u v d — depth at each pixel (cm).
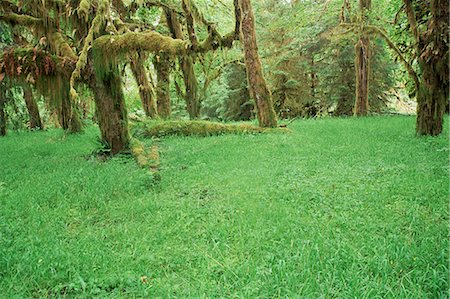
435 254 378
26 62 967
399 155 821
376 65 2161
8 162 947
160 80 1778
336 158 834
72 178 734
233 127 1339
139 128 1352
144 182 696
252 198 590
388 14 1557
